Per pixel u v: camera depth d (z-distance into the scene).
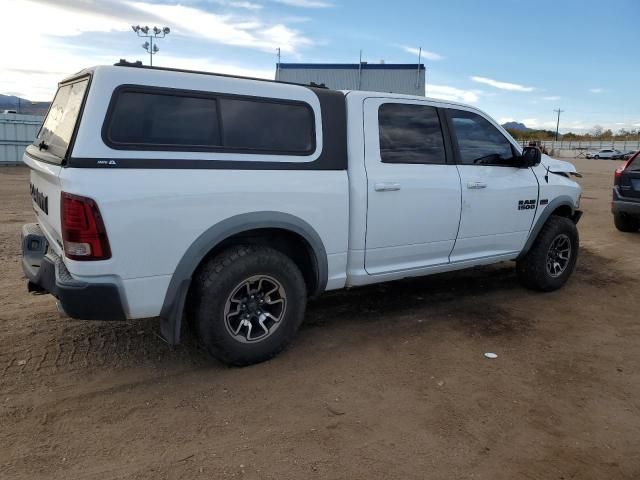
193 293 3.50
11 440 2.84
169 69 3.34
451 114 4.75
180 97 3.32
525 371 3.82
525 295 5.61
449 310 5.07
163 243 3.23
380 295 5.46
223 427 3.02
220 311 3.50
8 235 7.78
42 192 3.63
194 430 2.98
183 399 3.31
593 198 15.03
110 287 3.10
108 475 2.59
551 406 3.35
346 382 3.58
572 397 3.47
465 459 2.79
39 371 3.60
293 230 3.74
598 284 6.14
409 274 4.57
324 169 3.90
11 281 5.50
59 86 4.02
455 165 4.71
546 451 2.88
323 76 34.91
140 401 3.27
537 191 5.34
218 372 3.67
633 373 3.84
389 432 3.01
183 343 4.11
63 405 3.20
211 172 3.38
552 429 3.09
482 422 3.14
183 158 3.28
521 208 5.22
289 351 4.03
